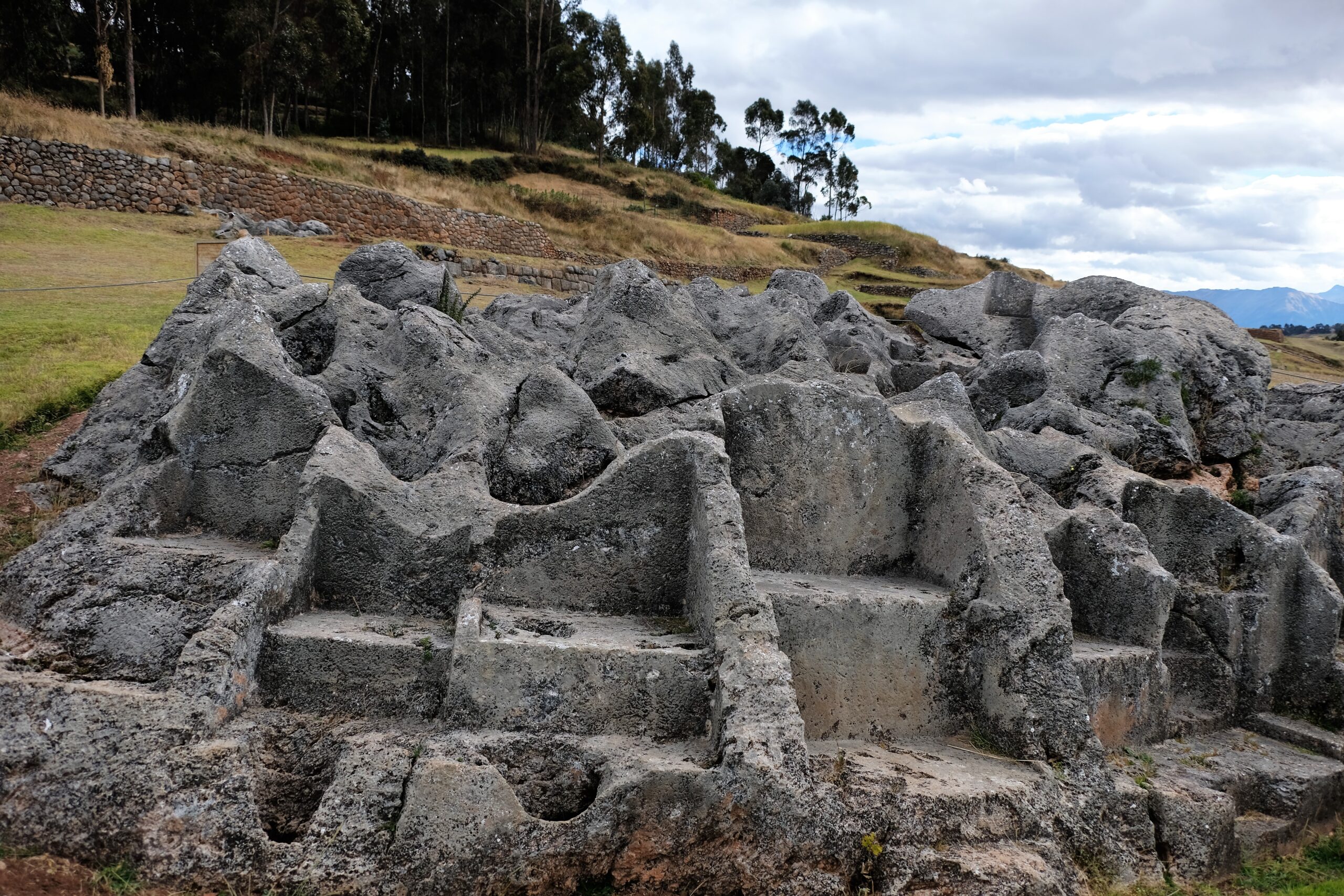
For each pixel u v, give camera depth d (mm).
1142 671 8094
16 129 27594
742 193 91188
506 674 5930
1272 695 9328
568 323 14102
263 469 7750
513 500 8227
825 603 6918
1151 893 6512
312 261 24922
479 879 5152
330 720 5875
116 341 13789
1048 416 11930
